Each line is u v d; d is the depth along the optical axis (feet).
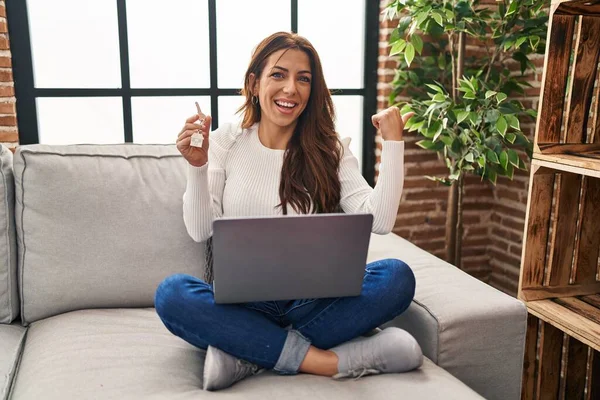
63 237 5.61
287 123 5.25
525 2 7.25
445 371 4.67
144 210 5.84
